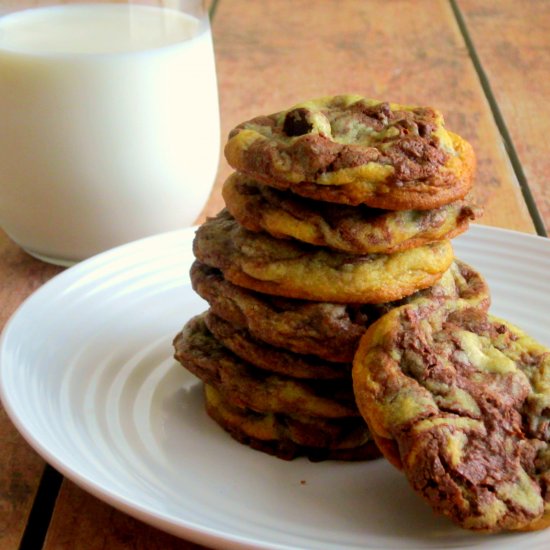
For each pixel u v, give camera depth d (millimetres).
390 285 510
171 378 561
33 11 646
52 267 667
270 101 825
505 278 617
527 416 490
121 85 629
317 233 505
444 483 470
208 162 674
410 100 833
